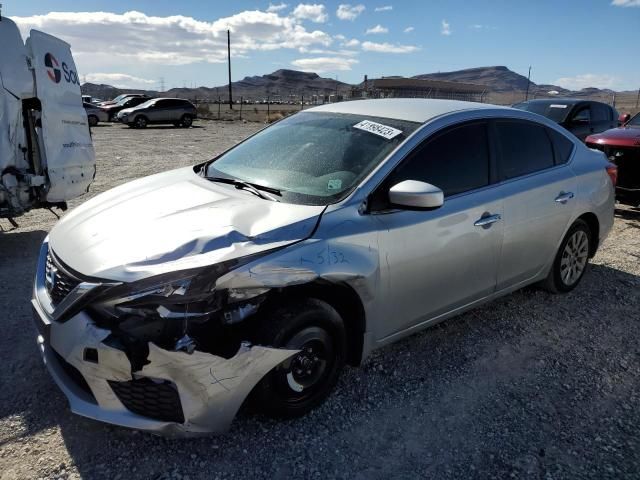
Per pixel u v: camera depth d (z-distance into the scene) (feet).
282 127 14.05
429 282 11.48
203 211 10.09
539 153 14.66
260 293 8.95
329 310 9.81
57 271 9.52
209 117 132.26
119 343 8.32
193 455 9.12
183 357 8.25
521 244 13.66
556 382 11.86
